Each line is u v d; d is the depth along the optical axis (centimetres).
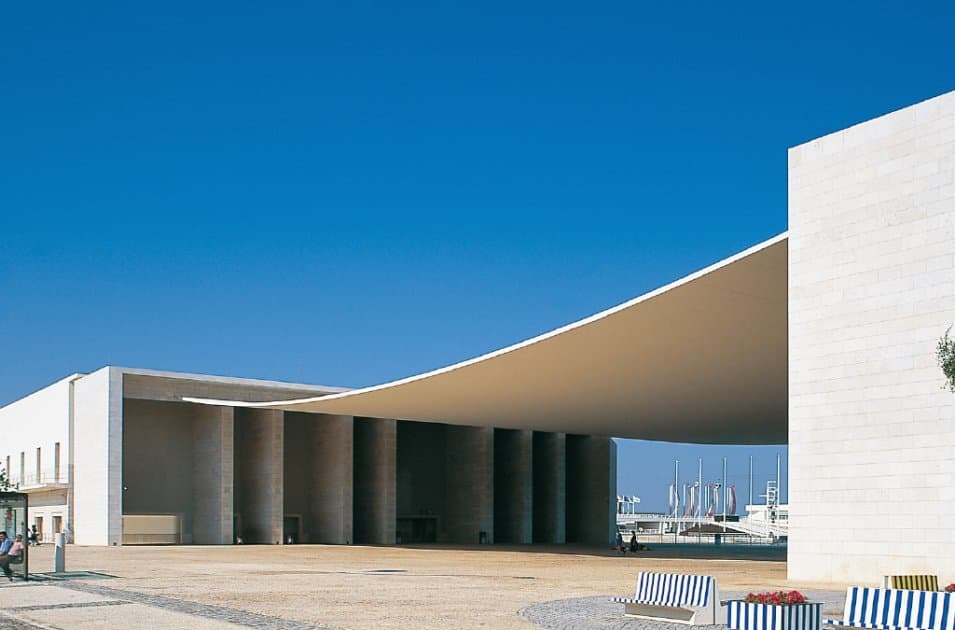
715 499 10625
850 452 2023
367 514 4662
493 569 2505
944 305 1895
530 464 5019
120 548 3734
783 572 2391
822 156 2128
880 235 2011
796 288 2145
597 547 4591
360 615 1355
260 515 4356
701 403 3428
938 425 1889
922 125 1959
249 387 4459
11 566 1936
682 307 2294
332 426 4575
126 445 4253
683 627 1257
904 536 1923
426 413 3803
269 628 1196
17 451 5031
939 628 1115
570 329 2441
